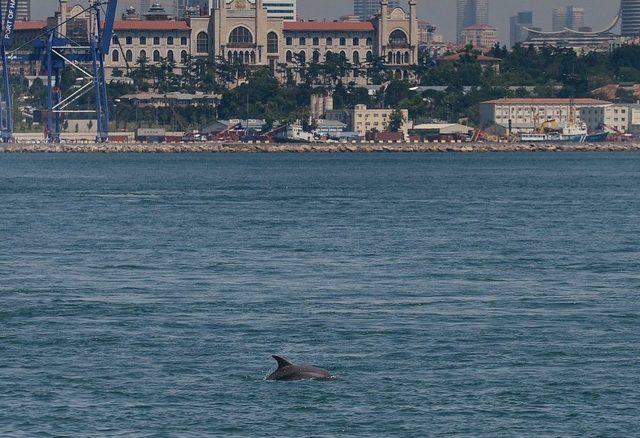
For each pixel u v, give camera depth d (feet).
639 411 605.73
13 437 565.94
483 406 613.93
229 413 603.26
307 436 573.33
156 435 571.28
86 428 579.89
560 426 585.22
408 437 572.10
